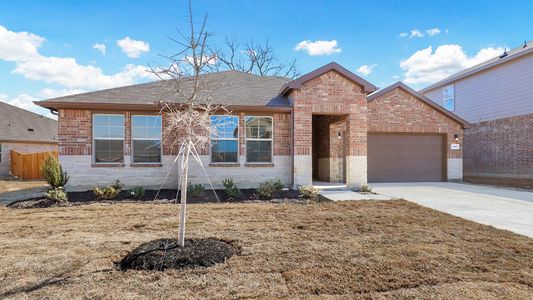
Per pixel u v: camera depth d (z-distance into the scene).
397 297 3.49
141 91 12.38
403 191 12.38
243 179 12.23
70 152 11.20
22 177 20.39
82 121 11.30
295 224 6.75
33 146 24.56
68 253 4.81
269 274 4.10
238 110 12.05
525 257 4.78
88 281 3.84
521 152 17.95
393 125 15.71
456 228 6.48
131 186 11.59
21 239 5.58
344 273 4.14
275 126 12.52
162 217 7.43
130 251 4.90
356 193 11.67
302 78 12.14
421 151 16.23
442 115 16.19
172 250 4.77
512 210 8.50
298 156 12.22
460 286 3.76
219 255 4.68
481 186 14.23
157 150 11.91
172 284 3.78
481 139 20.61
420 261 4.56
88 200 9.84
